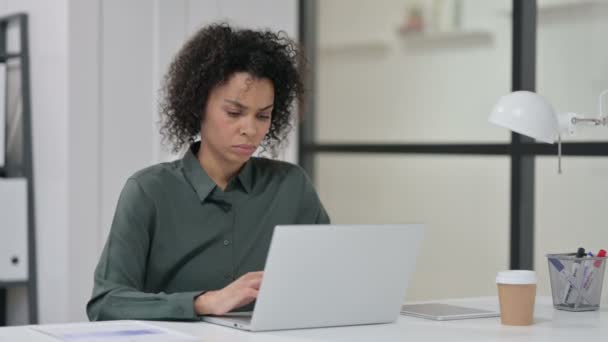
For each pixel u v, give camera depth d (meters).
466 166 3.87
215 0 3.50
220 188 1.99
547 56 3.47
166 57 3.39
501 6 3.75
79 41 3.19
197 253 1.97
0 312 3.50
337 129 4.41
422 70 4.06
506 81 3.73
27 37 3.37
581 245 3.31
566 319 1.91
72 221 3.20
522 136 3.03
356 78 4.32
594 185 3.26
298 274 1.64
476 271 3.84
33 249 3.33
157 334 1.57
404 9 4.12
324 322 1.71
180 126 2.08
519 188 3.03
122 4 3.29
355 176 4.32
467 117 3.88
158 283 1.96
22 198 3.31
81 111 3.21
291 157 3.88
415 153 3.43
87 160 3.23
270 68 1.96
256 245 2.03
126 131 3.32
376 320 1.78
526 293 1.78
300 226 1.62
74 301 3.21
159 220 1.93
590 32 3.33
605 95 3.08
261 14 3.62
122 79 3.30
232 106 1.91
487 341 1.59
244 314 1.83
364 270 1.72
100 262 1.88
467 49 3.88
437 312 1.93
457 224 3.91
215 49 1.94
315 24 4.02
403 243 1.76
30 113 3.37
